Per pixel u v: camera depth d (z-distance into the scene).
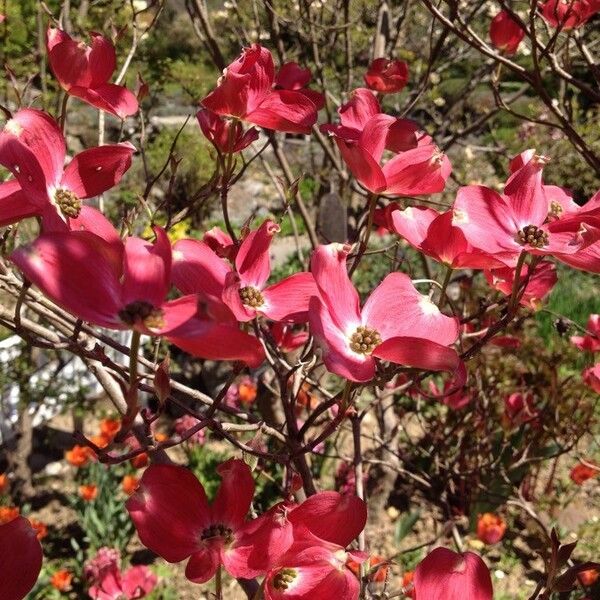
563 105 0.78
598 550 1.59
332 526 0.37
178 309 0.30
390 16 1.27
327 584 0.36
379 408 1.19
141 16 1.22
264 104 0.47
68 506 1.77
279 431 0.51
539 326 2.19
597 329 0.83
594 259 0.40
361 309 0.40
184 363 2.08
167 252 0.31
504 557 1.58
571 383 1.53
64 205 0.39
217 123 0.48
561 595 1.13
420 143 0.50
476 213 0.43
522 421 1.21
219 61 0.87
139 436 0.43
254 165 3.43
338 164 1.10
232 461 0.37
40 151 0.39
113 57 0.46
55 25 0.61
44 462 1.93
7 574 0.33
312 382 0.65
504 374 1.50
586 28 1.05
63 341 0.45
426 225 0.46
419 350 0.35
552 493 1.72
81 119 2.12
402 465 1.68
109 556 1.35
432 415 1.66
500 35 0.72
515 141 2.71
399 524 1.45
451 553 0.37
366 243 0.46
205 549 0.34
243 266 0.43
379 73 0.62
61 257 0.30
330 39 1.25
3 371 1.53
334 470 1.64
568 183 2.70
